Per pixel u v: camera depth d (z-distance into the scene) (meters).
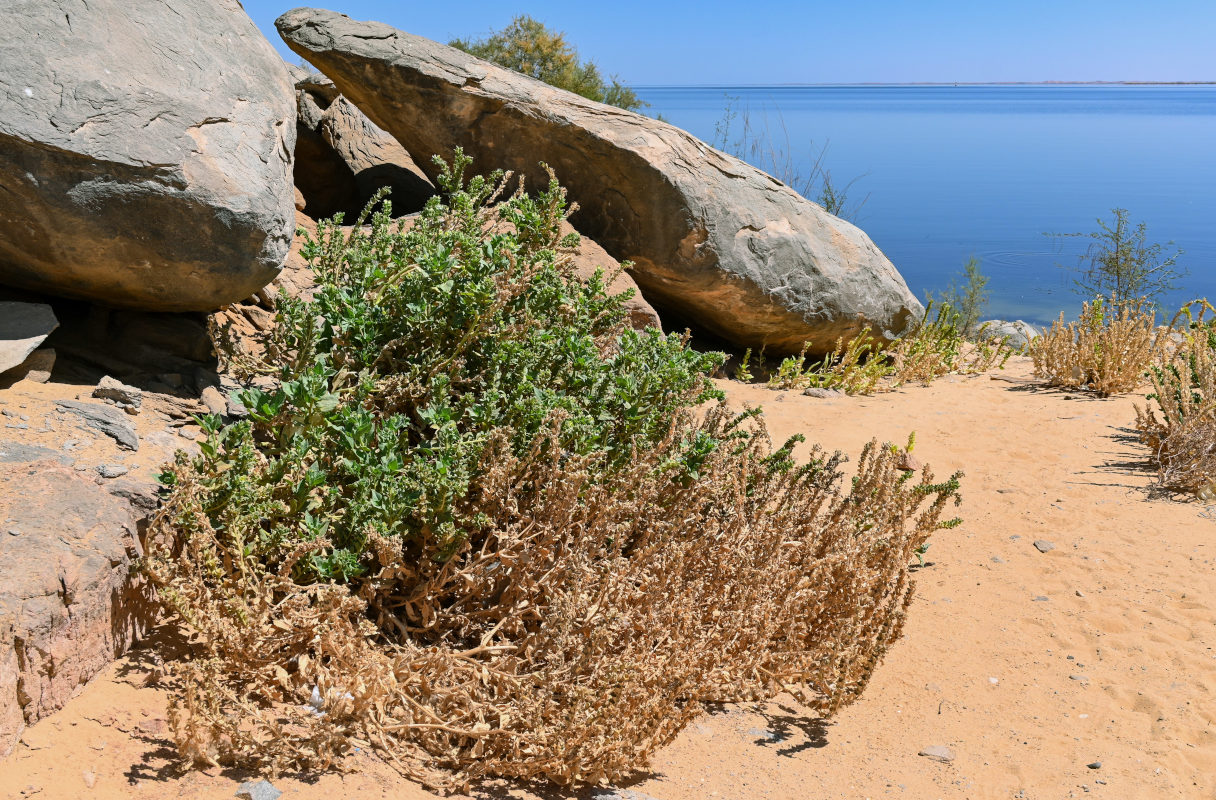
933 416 7.23
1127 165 129.12
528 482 3.46
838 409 7.33
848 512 3.99
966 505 5.40
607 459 3.72
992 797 2.86
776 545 3.54
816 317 8.79
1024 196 80.81
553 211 4.81
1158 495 5.40
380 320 3.78
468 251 3.86
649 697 2.78
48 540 2.45
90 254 3.61
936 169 117.69
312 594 2.97
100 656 2.51
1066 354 8.37
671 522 3.54
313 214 8.58
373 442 3.34
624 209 7.74
